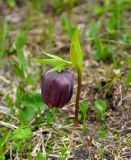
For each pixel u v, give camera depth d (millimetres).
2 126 498
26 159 463
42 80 467
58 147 474
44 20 735
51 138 488
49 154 466
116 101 518
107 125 499
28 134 454
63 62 454
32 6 755
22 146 464
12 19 740
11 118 509
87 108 508
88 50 645
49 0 782
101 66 604
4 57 647
